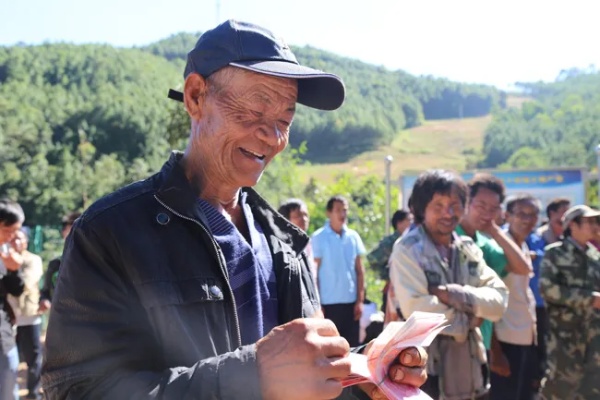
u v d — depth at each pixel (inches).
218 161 61.2
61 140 1723.7
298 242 71.1
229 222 62.5
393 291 142.9
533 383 198.7
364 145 3339.1
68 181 1382.9
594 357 180.5
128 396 48.4
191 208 57.7
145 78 2351.1
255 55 60.0
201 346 54.1
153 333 53.1
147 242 54.7
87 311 52.1
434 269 131.5
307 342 48.6
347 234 288.0
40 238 701.3
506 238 169.9
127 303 53.1
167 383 48.4
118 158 1710.1
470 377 127.4
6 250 190.2
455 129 3905.0
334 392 48.3
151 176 62.6
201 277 56.0
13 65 2167.8
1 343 188.5
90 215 55.0
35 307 255.8
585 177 381.4
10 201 191.3
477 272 137.0
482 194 168.7
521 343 183.8
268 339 50.0
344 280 282.2
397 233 279.9
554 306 185.6
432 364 125.4
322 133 3270.2
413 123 4124.0
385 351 55.6
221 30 60.9
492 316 130.6
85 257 53.5
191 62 62.4
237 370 48.4
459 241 139.9
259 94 59.8
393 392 53.7
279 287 65.7
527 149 2220.7
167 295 53.5
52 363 52.4
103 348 51.0
